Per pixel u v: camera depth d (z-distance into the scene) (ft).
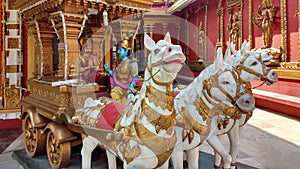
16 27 22.74
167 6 38.65
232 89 8.07
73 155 13.39
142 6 10.37
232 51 11.42
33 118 12.61
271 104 25.49
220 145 9.46
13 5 22.44
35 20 13.16
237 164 12.91
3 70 22.48
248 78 9.82
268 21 26.23
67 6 9.56
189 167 8.70
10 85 22.86
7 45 22.57
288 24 24.14
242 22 30.91
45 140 13.16
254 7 28.66
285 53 24.48
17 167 13.41
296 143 16.14
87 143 9.09
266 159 13.69
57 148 11.63
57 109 9.97
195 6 42.34
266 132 18.48
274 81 9.78
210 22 38.47
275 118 22.56
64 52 10.19
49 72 14.42
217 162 11.09
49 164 12.71
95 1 9.59
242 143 16.16
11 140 18.94
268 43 26.55
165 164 6.64
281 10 24.66
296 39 23.25
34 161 13.12
